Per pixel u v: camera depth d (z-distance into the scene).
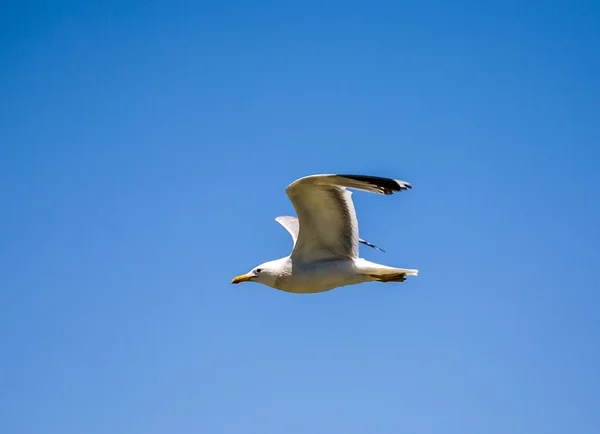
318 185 15.41
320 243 16.34
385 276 16.30
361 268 16.20
